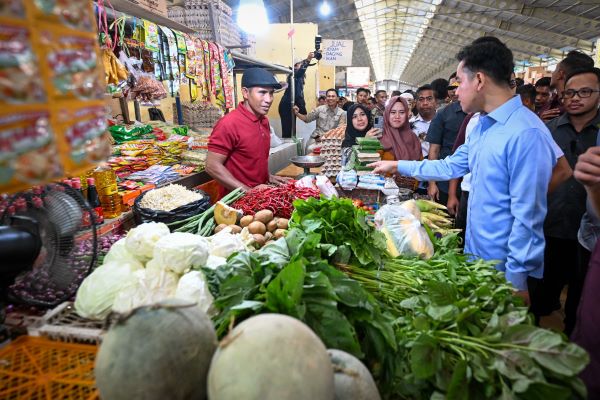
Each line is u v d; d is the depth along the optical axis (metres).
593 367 1.09
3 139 0.49
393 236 1.63
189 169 3.20
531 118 1.67
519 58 18.67
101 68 0.71
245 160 2.88
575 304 2.62
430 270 1.37
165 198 2.14
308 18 13.07
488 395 0.86
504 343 0.92
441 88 5.11
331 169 3.38
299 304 0.91
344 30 16.95
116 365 0.67
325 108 6.12
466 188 3.05
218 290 1.13
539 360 0.87
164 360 0.67
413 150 3.32
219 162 2.76
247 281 1.07
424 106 4.37
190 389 0.69
